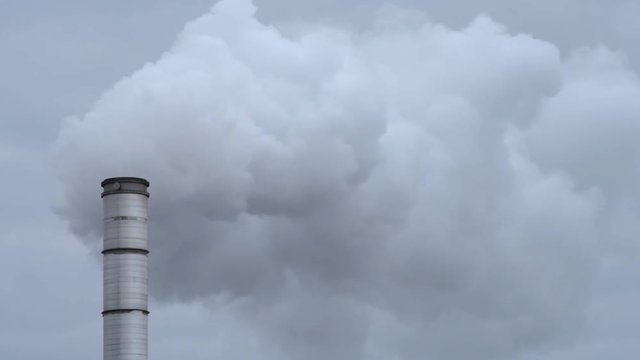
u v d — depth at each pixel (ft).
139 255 504.84
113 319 500.74
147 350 503.61
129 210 504.84
